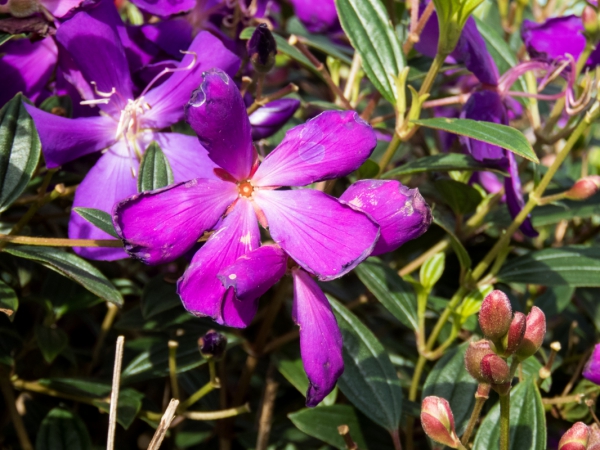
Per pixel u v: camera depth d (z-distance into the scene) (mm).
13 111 218
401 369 301
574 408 270
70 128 212
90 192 215
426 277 255
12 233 220
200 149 220
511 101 297
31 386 243
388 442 259
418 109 239
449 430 169
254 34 219
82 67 219
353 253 157
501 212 302
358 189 167
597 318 307
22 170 214
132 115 217
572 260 262
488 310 160
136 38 252
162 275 250
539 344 167
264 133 248
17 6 218
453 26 221
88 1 222
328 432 236
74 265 206
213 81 160
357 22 251
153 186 201
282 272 167
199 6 270
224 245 168
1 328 262
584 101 245
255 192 173
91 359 304
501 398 170
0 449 292
